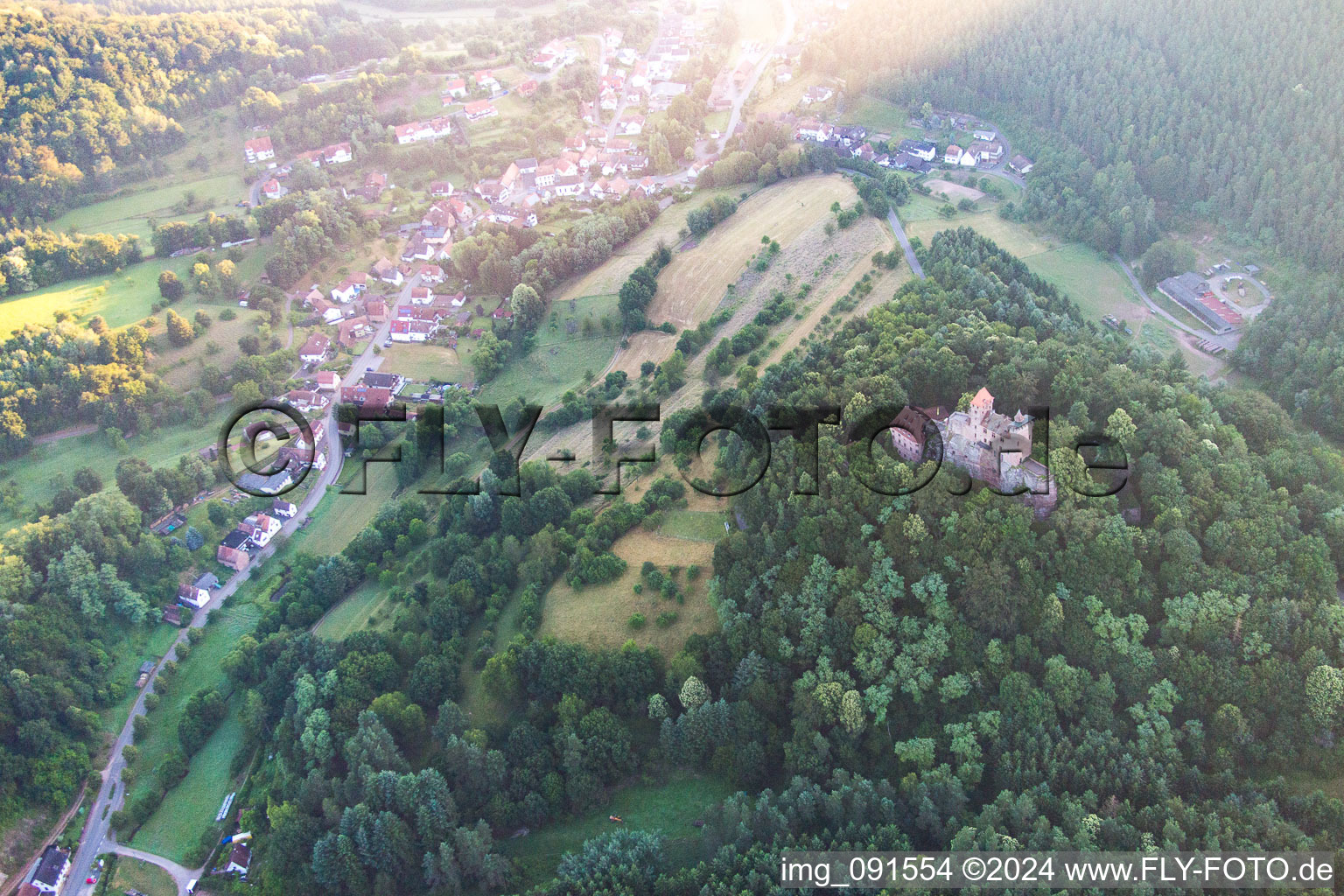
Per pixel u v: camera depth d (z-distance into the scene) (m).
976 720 177.38
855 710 180.50
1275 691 170.38
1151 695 174.00
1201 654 175.12
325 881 184.25
